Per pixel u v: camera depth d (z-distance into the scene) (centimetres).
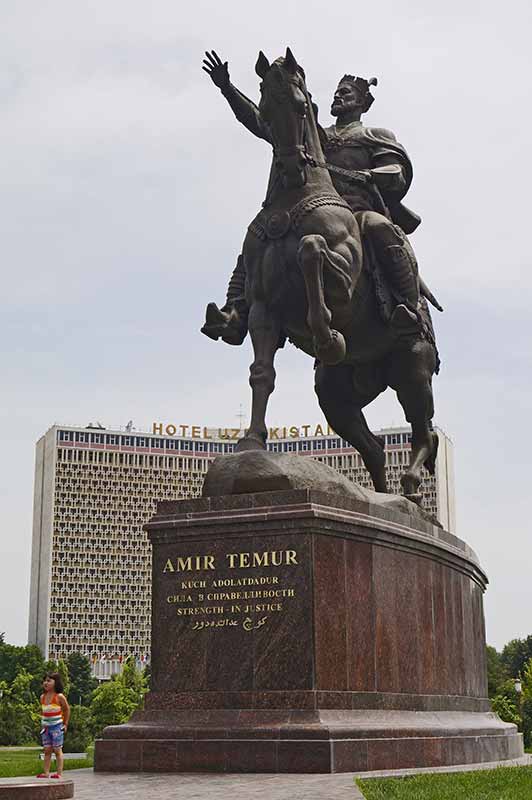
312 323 913
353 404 1207
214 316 1048
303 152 987
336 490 948
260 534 878
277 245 978
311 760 780
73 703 7588
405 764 854
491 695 5406
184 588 898
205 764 810
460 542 1165
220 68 1064
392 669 934
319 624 851
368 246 1065
